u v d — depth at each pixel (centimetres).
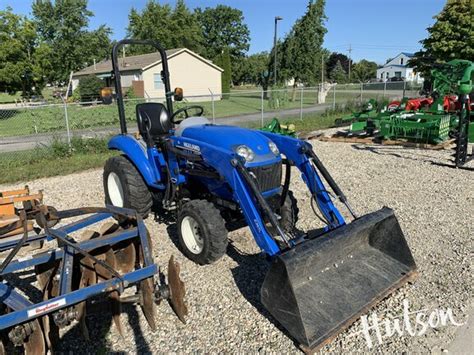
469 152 968
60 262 331
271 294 311
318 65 3039
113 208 366
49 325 299
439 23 1928
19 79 2492
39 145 1191
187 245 435
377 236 398
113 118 1831
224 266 427
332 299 336
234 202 428
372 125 1170
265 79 3375
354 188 698
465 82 793
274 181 415
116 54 529
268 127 1023
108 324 341
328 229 379
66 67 5006
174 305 334
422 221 543
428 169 819
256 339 319
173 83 3152
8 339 291
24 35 2489
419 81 3675
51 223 444
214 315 349
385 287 362
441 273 407
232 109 2394
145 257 334
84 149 1063
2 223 445
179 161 455
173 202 493
